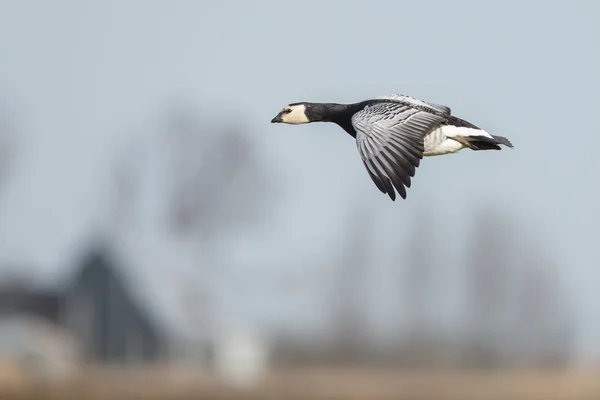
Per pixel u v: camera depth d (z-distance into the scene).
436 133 15.73
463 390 38.41
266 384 42.09
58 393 35.16
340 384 42.31
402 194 13.70
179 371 55.34
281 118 17.12
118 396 35.03
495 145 15.77
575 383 42.75
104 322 59.16
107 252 58.81
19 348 57.81
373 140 14.22
